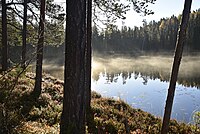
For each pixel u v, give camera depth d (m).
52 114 10.91
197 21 117.38
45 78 22.66
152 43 141.88
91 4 12.68
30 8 21.84
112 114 13.06
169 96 9.22
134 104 23.83
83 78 7.37
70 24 7.17
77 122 7.33
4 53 21.77
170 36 135.62
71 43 7.19
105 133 10.09
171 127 12.37
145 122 13.16
